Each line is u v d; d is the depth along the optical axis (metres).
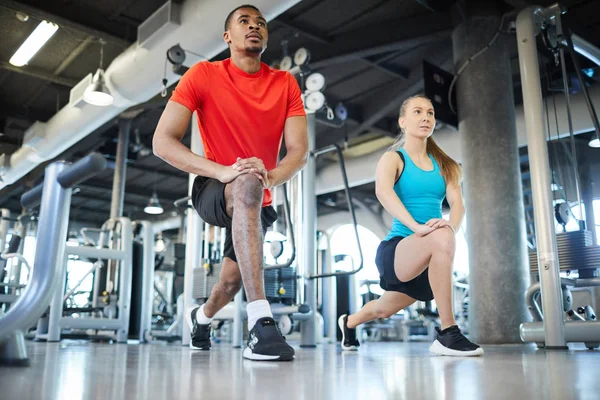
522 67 2.82
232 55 1.91
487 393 0.74
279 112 1.88
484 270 4.35
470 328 4.42
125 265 4.71
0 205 12.20
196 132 4.47
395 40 5.45
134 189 11.76
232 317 3.58
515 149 4.65
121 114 7.74
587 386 0.83
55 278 1.38
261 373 1.09
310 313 3.83
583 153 7.65
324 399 0.68
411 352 2.34
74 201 12.41
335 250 12.15
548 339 2.50
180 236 12.72
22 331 1.25
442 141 7.39
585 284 2.95
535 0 4.70
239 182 1.55
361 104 7.93
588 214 7.34
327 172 9.17
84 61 6.62
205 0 4.39
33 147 7.64
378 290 8.68
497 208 4.44
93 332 5.60
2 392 0.73
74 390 0.77
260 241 1.54
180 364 1.37
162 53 4.96
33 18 5.65
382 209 11.36
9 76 7.02
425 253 1.98
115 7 5.53
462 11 4.98
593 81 6.22
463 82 4.89
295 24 5.61
